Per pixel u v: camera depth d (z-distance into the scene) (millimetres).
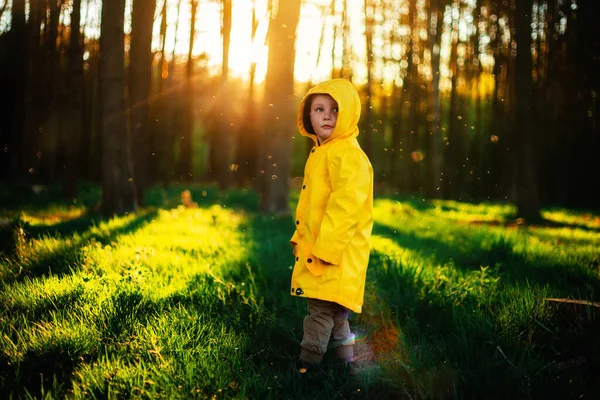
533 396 2494
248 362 2873
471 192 19484
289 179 11203
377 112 24875
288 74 11102
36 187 13148
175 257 5164
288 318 3654
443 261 5746
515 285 4406
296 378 2729
